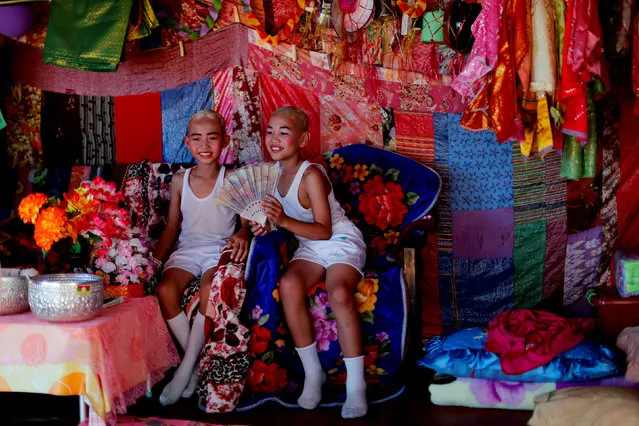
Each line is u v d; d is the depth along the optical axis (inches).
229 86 165.9
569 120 137.6
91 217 114.2
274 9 162.6
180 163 161.5
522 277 164.4
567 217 161.0
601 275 160.1
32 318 102.6
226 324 124.8
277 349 130.3
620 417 105.3
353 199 153.9
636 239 158.2
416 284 145.9
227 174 148.7
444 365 128.4
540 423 111.0
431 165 166.2
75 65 152.4
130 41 168.7
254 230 132.1
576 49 133.1
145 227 157.3
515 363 124.7
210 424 116.5
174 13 166.4
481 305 166.1
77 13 150.2
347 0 160.2
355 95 166.4
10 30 161.8
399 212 151.1
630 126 156.6
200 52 167.2
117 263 121.3
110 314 105.4
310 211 139.3
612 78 156.1
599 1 143.5
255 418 120.3
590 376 123.6
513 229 163.9
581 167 147.9
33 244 159.6
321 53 165.3
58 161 168.7
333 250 134.8
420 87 165.2
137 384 108.8
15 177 168.2
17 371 98.3
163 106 169.5
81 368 96.3
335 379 134.5
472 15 158.6
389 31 163.8
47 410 124.1
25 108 168.9
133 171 160.4
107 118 169.3
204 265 142.8
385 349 132.4
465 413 124.3
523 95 139.9
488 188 164.6
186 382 130.6
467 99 158.7
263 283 129.5
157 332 117.4
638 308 137.3
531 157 161.8
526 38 136.9
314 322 131.0
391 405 126.6
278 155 137.5
